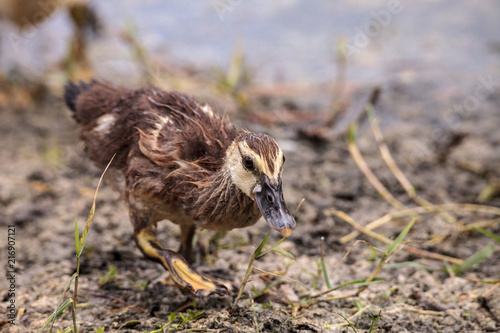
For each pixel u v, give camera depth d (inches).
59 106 598.9
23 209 413.4
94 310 301.1
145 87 311.6
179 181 271.4
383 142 527.8
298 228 396.8
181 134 278.7
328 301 309.3
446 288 329.1
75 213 410.9
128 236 381.4
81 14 603.8
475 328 293.4
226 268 343.9
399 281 337.1
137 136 290.8
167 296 312.5
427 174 482.0
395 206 434.3
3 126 553.9
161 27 755.4
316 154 509.7
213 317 283.3
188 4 824.9
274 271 341.1
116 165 303.9
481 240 395.2
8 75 621.9
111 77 632.4
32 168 476.1
